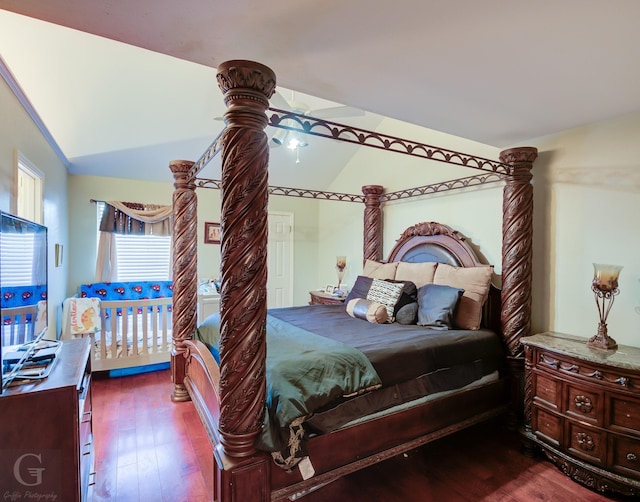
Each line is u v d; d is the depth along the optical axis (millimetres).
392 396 2146
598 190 2555
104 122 3736
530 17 1369
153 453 2490
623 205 2430
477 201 3402
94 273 4633
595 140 2564
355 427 1980
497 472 2334
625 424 1984
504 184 3148
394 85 1985
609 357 2094
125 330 3986
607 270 2246
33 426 1440
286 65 1752
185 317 3342
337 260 5055
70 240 4480
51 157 3461
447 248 3557
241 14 1330
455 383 2473
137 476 2232
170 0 1237
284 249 5965
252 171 1533
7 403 1404
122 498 2037
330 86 1996
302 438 1736
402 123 4227
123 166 4516
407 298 3242
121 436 2711
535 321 2924
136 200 4836
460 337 2627
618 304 2461
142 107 3650
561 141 2756
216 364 2404
